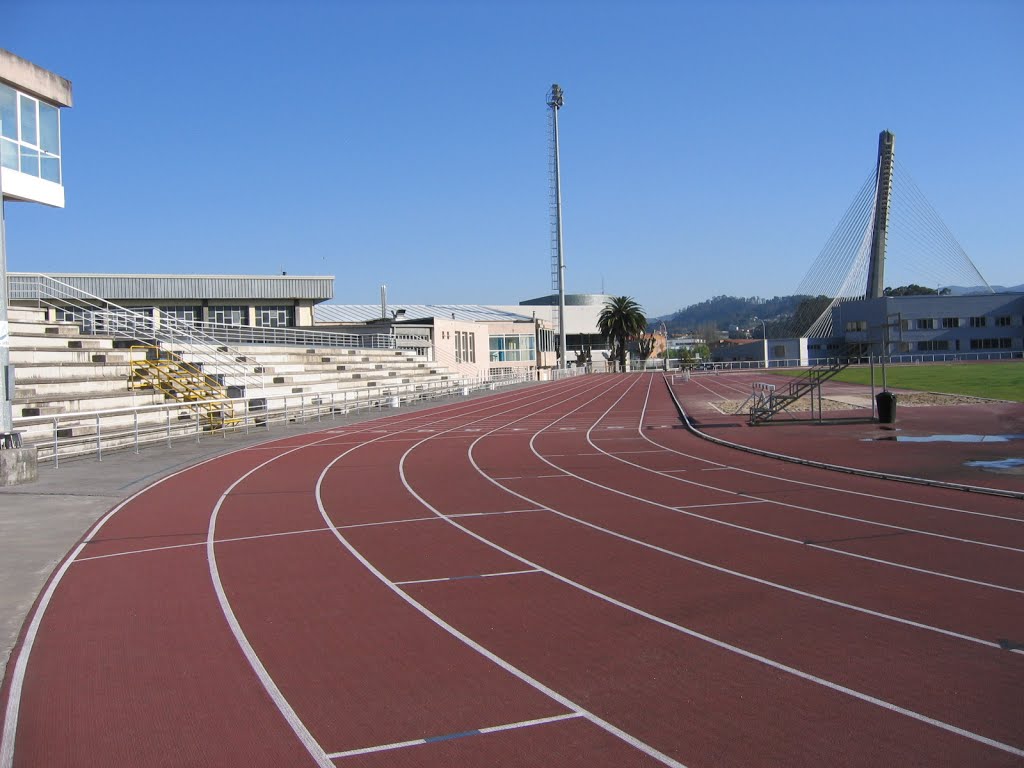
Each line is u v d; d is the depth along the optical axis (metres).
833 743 5.35
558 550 11.09
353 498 15.87
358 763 5.21
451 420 37.44
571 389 67.06
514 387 72.62
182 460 21.98
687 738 5.47
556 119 93.00
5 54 20.41
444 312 103.25
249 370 39.34
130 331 37.41
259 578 9.86
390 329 71.00
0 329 17.66
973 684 6.24
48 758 5.34
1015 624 7.61
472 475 19.02
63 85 22.47
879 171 104.75
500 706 6.04
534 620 8.05
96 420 24.06
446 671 6.74
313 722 5.82
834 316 111.06
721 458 21.28
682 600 8.62
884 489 15.70
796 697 6.08
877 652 6.96
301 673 6.74
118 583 9.70
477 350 86.44
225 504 15.27
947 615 7.91
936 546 10.84
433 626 7.91
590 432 29.97
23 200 21.58
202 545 11.73
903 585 8.99
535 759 5.21
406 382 55.19
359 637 7.62
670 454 22.45
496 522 13.19
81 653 7.28
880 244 104.19
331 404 38.69
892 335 102.19
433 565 10.37
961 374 62.56
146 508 14.87
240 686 6.49
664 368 120.19
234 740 5.56
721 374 89.81
